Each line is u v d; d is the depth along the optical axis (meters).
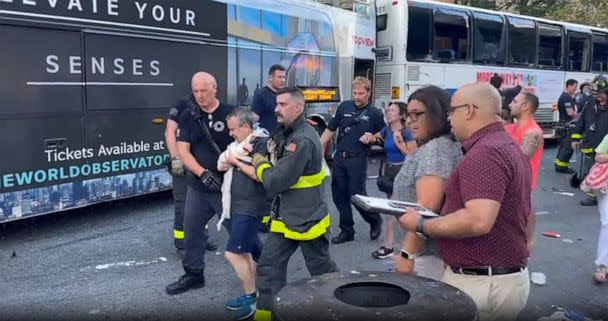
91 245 5.95
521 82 14.61
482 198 2.28
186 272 4.70
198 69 7.70
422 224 2.41
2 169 5.68
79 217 7.08
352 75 11.26
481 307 2.50
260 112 6.33
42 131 6.00
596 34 16.94
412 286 2.16
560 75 15.82
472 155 2.37
